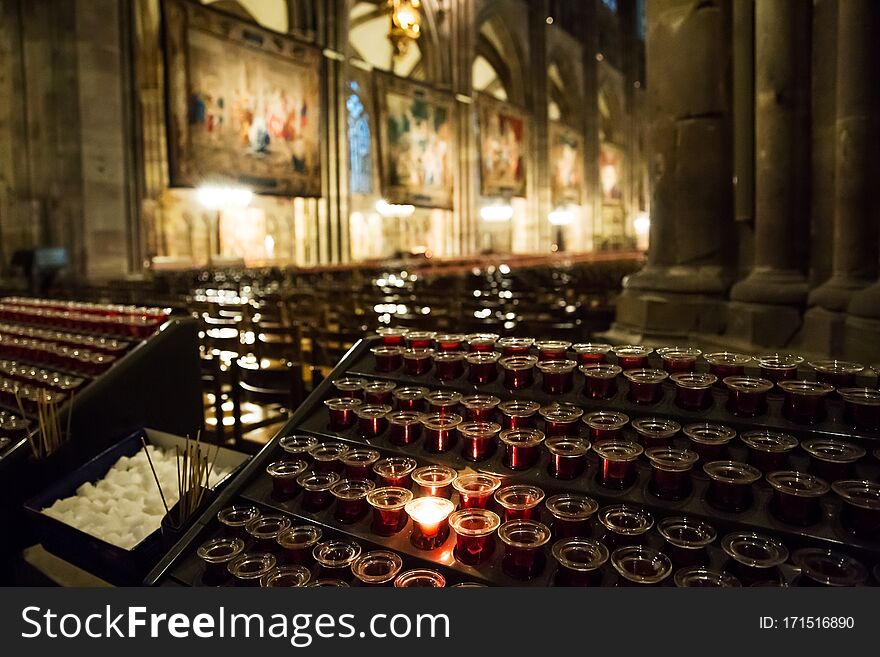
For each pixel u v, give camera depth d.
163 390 4.05
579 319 7.64
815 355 4.19
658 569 1.69
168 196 23.02
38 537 2.95
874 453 1.87
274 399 5.50
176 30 15.53
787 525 1.76
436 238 33.69
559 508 1.91
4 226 14.62
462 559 1.90
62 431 3.56
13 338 4.94
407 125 24.05
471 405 2.38
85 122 14.39
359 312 7.73
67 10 14.20
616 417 2.20
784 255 4.72
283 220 27.09
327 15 22.08
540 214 34.56
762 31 4.68
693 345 5.04
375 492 2.12
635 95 46.41
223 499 2.41
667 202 5.45
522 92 34.25
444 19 28.19
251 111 17.61
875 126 4.05
